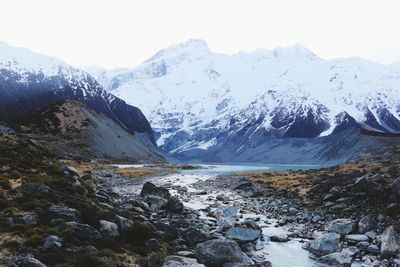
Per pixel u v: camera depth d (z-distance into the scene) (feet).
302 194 205.57
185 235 119.96
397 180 150.82
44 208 115.24
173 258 93.61
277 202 195.83
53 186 141.59
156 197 181.68
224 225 139.13
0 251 87.25
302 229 145.48
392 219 134.21
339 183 194.70
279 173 366.22
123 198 191.01
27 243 91.25
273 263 106.73
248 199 221.05
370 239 122.42
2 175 152.46
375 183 160.15
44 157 237.86
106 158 637.30
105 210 122.62
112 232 104.78
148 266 94.02
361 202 156.35
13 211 111.86
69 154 553.64
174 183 325.62
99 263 86.84
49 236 93.71
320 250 114.32
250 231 129.08
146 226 111.45
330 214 158.81
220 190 269.44
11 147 229.04
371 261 105.09
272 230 142.92
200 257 100.32
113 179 337.52
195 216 161.99
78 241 97.45
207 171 592.19
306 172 331.57
